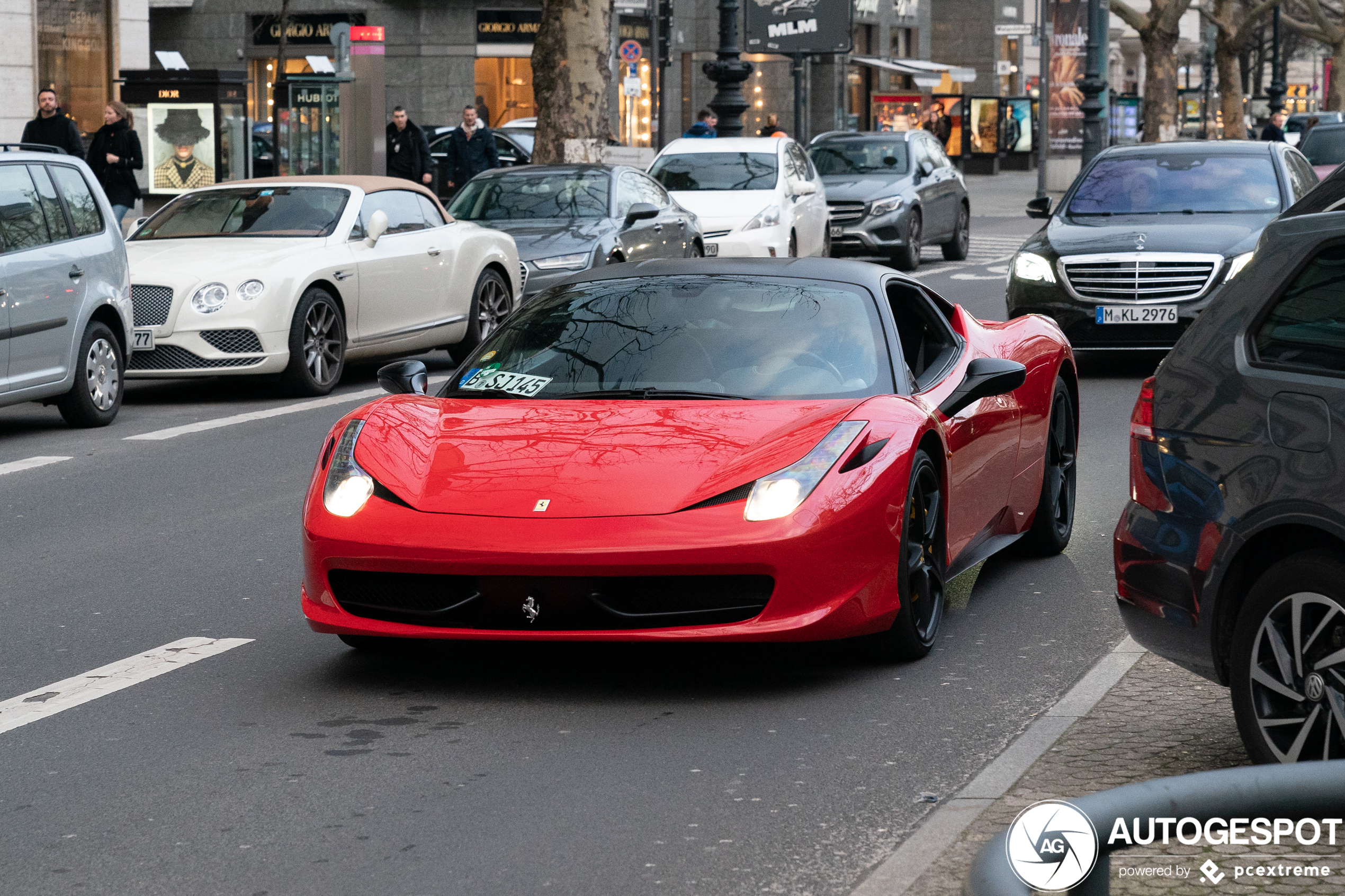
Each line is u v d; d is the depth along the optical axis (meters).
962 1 65.50
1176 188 14.24
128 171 20.23
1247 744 4.44
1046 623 6.45
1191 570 4.57
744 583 5.31
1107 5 48.75
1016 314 13.66
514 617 5.33
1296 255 4.52
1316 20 66.56
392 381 6.45
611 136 26.53
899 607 5.68
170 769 4.84
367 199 14.20
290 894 3.91
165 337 12.78
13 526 8.62
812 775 4.71
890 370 6.18
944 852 4.05
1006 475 6.99
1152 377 4.80
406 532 5.37
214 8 48.19
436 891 3.92
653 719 5.27
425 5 46.31
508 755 4.93
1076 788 4.51
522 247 16.25
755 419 5.74
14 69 27.27
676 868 4.04
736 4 29.47
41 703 5.55
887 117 54.78
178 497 9.32
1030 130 61.16
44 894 3.93
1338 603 4.20
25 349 11.12
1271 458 4.37
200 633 6.45
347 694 5.60
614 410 5.88
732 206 20.95
